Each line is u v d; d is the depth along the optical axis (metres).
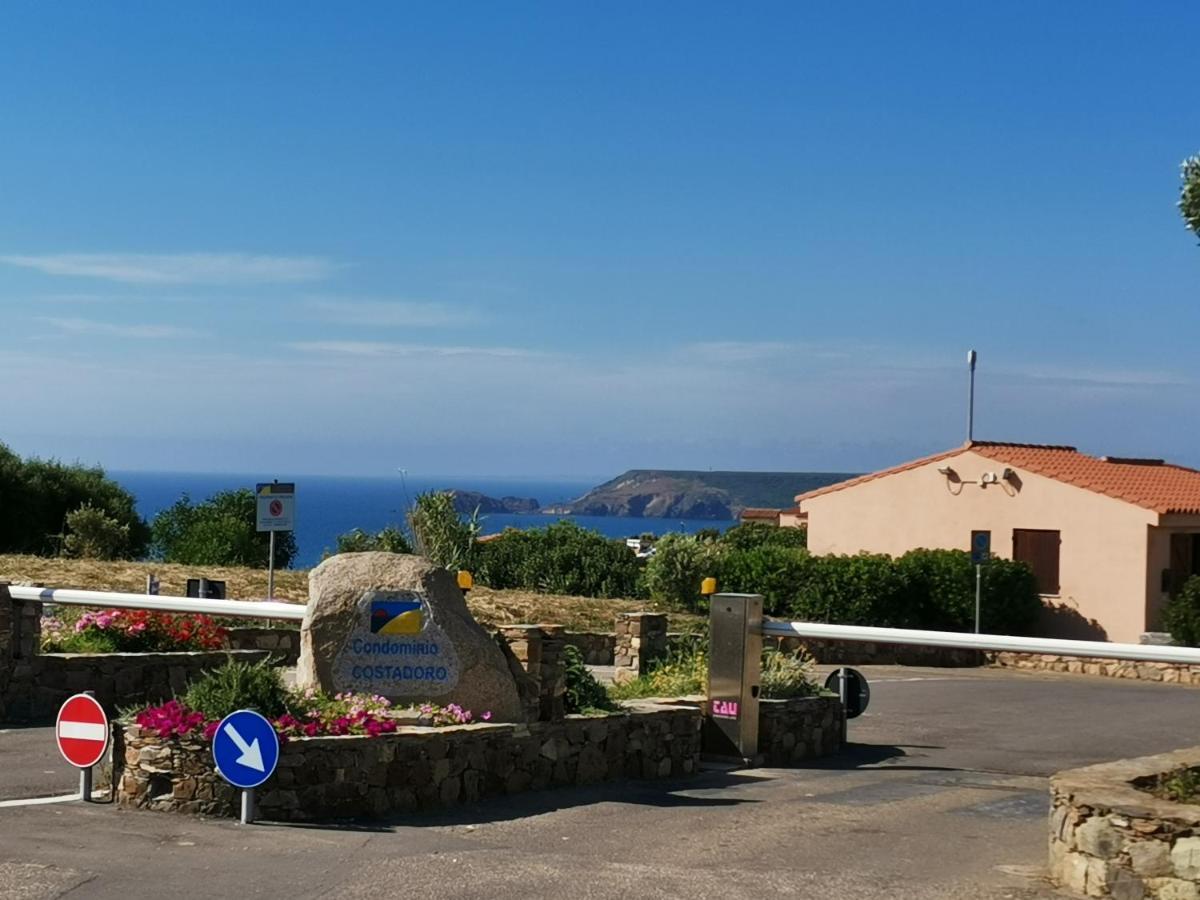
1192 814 7.82
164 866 8.14
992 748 15.80
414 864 8.41
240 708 10.08
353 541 33.12
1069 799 8.41
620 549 35.34
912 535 35.28
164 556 38.00
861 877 8.60
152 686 15.76
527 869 8.40
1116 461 36.97
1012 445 35.62
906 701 20.73
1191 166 9.95
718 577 32.38
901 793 12.18
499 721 11.38
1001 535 33.59
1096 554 31.88
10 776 11.15
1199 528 31.97
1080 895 8.23
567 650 13.01
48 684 14.80
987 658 30.14
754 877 8.48
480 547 35.78
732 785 12.38
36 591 14.48
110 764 10.55
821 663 28.72
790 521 60.25
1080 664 28.88
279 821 9.55
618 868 8.57
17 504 38.22
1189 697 22.67
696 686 14.89
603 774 12.15
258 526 21.50
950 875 8.74
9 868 7.96
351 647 11.38
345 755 9.91
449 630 11.42
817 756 14.74
